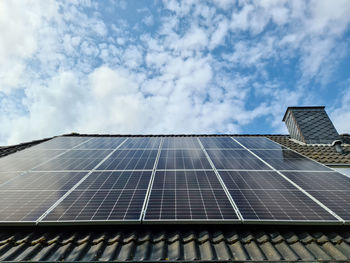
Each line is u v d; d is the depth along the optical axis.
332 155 8.66
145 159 7.82
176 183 5.71
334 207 4.61
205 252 3.60
